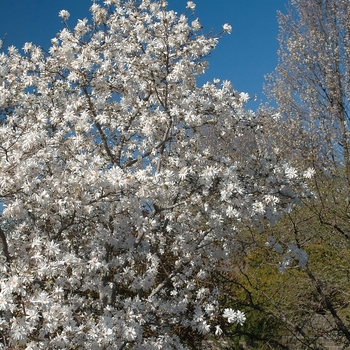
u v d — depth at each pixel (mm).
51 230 6461
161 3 6371
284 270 5863
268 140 15836
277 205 6102
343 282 8969
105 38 6676
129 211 5559
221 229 6453
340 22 17203
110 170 5035
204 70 6668
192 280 6824
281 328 8562
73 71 6301
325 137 16172
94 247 5934
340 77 16969
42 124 5520
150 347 5570
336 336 8375
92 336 4570
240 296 9305
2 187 4855
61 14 6496
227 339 8836
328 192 8820
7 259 4930
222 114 6098
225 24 6316
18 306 4363
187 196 6293
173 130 6793
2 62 6555
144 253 6680
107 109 6551
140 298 6430
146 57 6422
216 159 6086
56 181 5297
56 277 5156
